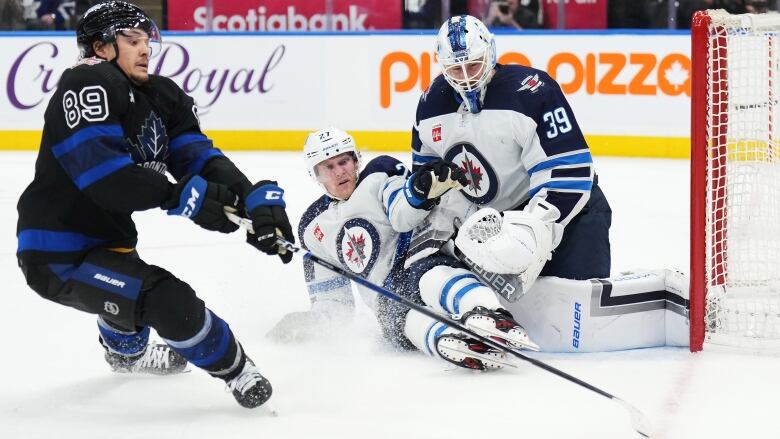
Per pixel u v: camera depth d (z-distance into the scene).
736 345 6.83
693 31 6.77
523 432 5.40
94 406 6.05
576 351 6.97
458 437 5.35
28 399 6.20
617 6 19.41
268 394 5.75
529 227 6.59
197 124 6.38
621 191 15.09
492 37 6.88
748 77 7.66
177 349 5.70
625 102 18.09
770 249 7.82
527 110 6.91
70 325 8.03
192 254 11.10
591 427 5.47
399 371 6.58
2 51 19.94
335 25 21.16
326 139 7.01
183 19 21.58
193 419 5.76
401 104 19.11
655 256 10.82
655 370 6.51
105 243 6.01
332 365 6.75
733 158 7.70
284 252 5.92
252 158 18.77
